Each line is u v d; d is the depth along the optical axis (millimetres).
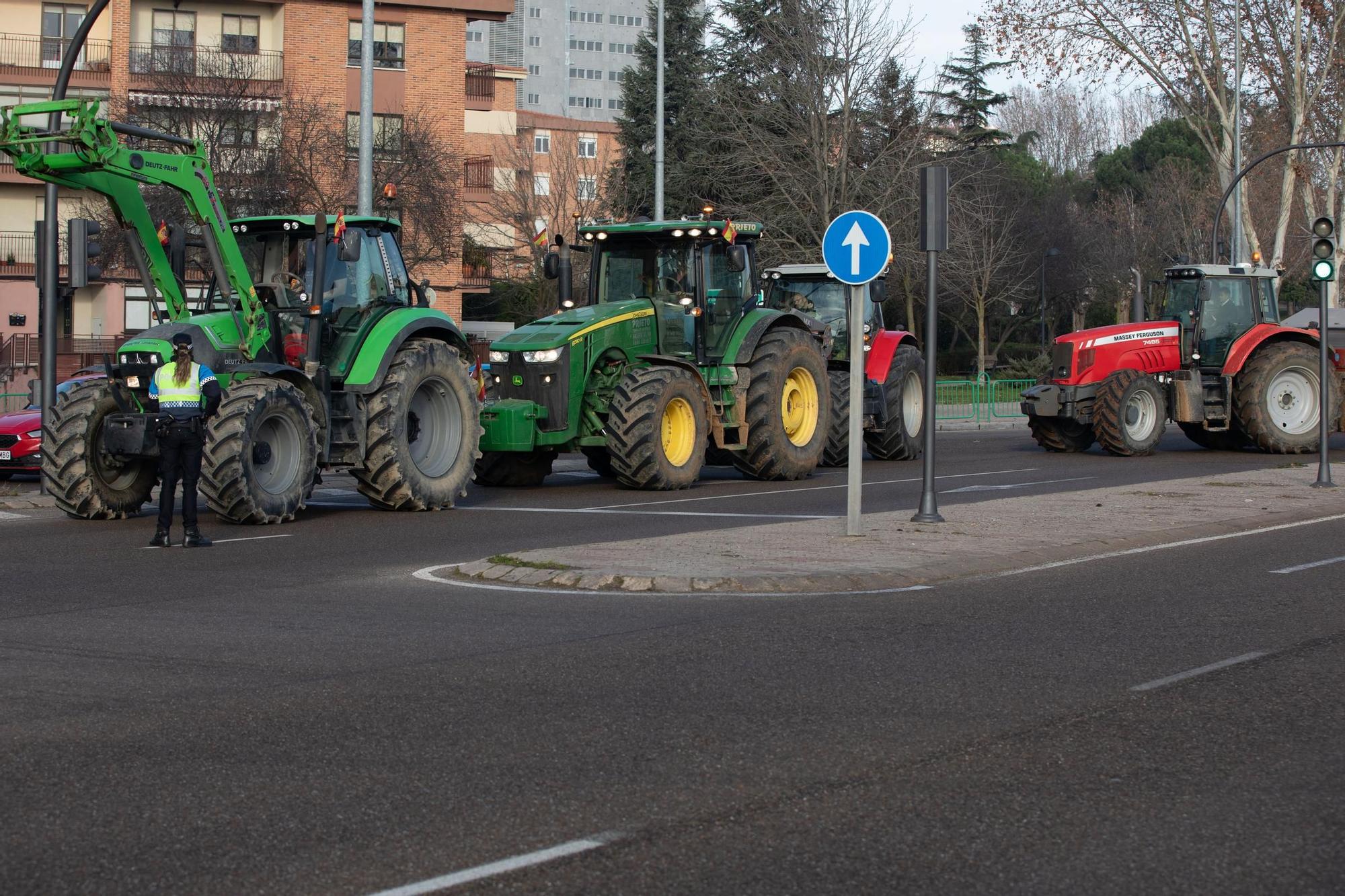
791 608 9961
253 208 37281
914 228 41219
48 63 48906
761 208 42500
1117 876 4789
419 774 5949
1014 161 70750
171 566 12148
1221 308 25688
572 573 11102
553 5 156125
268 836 5180
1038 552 12477
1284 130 42781
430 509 16562
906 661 8188
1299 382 25594
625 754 6250
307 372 15734
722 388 19781
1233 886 4703
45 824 5312
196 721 6820
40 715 6961
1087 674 7863
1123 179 79500
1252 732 6629
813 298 24422
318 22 48125
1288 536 13945
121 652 8469
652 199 53031
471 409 17156
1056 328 75688
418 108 48594
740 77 45562
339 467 16266
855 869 4840
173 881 4746
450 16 49406
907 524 14250
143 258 15586
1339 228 44000
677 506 16828
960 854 4988
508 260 60375
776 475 20266
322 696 7344
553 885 4691
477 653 8430
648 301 19531
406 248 41344
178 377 13352
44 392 18156
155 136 15125
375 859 4938
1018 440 31969
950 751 6285
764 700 7242
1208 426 25734
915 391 25156
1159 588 10805
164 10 47750
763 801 5570
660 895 4609
